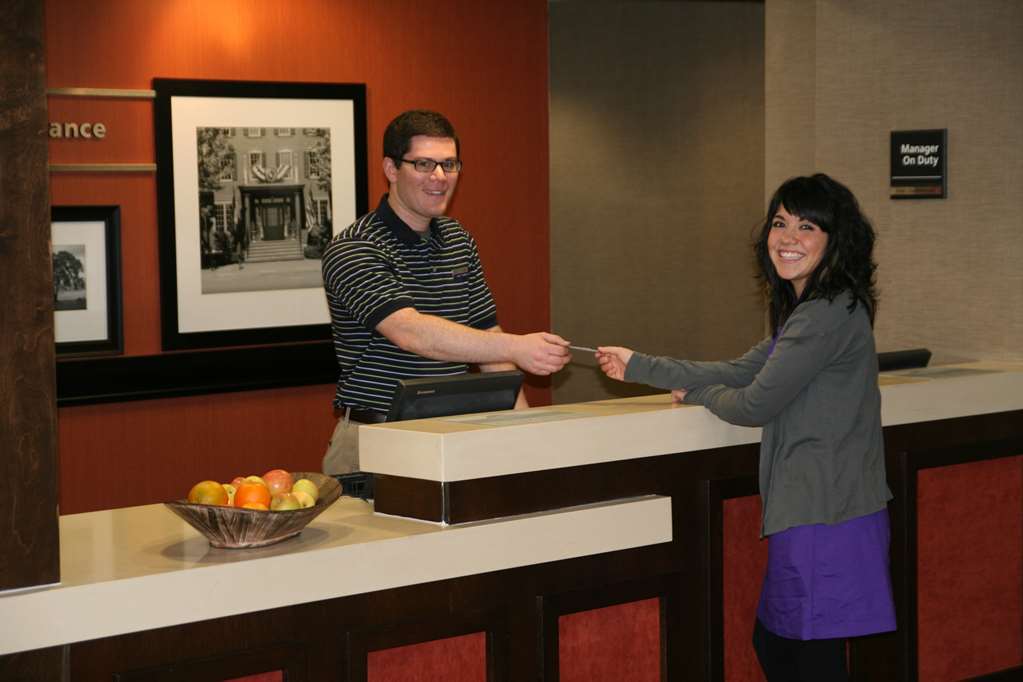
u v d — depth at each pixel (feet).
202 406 16.02
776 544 9.32
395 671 8.46
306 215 16.48
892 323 14.37
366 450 9.26
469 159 17.75
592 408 10.03
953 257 13.92
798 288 9.48
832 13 14.29
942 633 11.87
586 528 9.18
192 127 15.57
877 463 9.36
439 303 11.55
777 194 9.43
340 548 8.02
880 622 9.22
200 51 15.62
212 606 7.55
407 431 8.85
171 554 7.91
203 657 7.63
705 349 25.23
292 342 16.57
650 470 9.84
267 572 7.73
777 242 9.28
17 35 7.01
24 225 7.11
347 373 11.49
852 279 9.09
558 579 9.21
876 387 9.39
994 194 13.65
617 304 26.21
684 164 25.18
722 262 24.73
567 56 26.08
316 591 7.93
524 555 8.86
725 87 24.45
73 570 7.52
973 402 11.79
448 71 17.46
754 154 24.03
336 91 16.51
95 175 15.10
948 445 11.75
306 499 8.22
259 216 16.15
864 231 9.24
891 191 14.11
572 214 26.40
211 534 7.95
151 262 15.60
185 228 15.65
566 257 26.53
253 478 8.28
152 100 15.37
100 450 15.33
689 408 9.98
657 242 25.67
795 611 9.18
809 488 9.07
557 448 9.19
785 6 15.74
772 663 9.73
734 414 9.32
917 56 13.88
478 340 10.25
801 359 8.93
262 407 16.49
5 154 7.02
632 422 9.62
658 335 25.82
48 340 7.19
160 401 15.71
